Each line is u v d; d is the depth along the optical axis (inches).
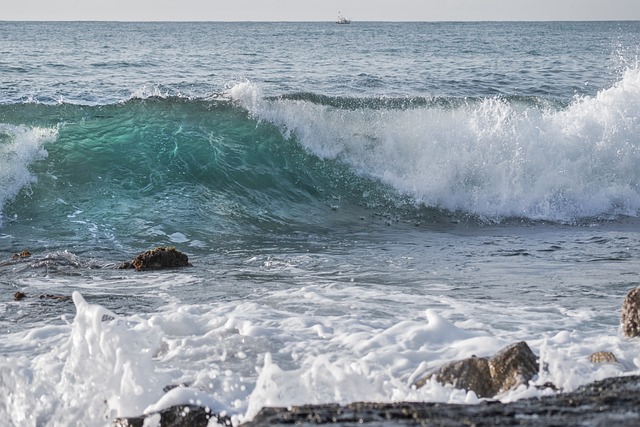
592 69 1632.6
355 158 708.0
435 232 610.9
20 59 1652.3
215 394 235.5
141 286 403.2
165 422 210.1
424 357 274.1
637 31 5162.4
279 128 712.4
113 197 613.6
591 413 174.4
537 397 199.6
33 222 566.3
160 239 546.6
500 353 239.1
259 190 661.3
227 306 354.0
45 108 701.9
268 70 1492.4
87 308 249.0
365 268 460.1
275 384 224.4
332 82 1277.1
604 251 524.1
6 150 623.2
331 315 343.6
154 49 2167.8
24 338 309.3
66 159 641.0
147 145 674.8
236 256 498.6
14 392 247.0
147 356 242.8
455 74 1464.1
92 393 236.2
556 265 474.6
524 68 1640.0
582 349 279.9
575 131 735.7
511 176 694.5
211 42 2731.3
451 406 180.9
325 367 234.2
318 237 574.9
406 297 380.5
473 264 476.1
